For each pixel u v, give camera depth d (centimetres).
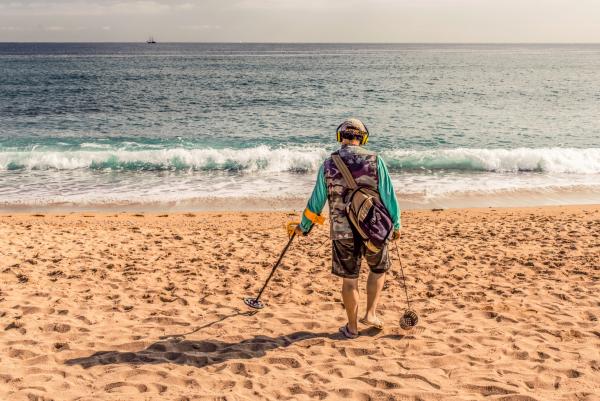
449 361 383
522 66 9144
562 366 373
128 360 386
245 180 1473
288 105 3491
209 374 363
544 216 1083
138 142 2131
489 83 5388
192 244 789
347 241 392
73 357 390
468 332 438
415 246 770
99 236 852
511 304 507
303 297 537
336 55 15100
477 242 799
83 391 340
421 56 14625
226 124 2652
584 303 513
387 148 2042
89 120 2812
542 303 514
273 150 1744
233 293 549
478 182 1463
